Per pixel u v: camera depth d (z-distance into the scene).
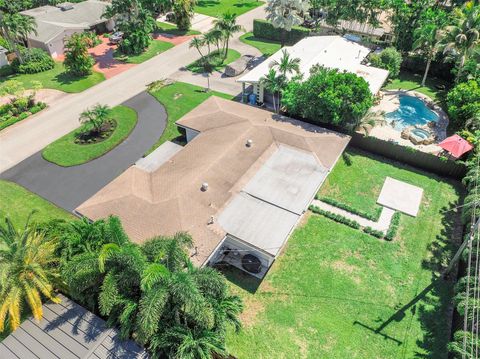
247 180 29.38
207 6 77.62
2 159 36.47
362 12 52.47
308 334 22.56
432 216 30.52
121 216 25.84
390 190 32.94
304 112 36.75
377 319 23.34
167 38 63.00
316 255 27.19
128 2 54.41
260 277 25.73
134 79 50.59
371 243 28.12
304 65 44.25
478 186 28.42
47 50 55.38
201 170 29.61
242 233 25.30
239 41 62.03
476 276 21.62
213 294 19.59
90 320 20.36
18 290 19.55
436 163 34.22
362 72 44.88
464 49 41.34
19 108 43.00
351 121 36.34
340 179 34.09
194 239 24.39
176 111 43.53
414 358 21.44
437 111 43.25
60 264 20.98
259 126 34.91
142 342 17.77
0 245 21.22
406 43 51.25
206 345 18.38
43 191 32.72
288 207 27.25
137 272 18.66
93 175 34.44
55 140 38.91
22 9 66.19
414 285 25.31
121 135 39.50
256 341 22.19
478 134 34.03
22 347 19.44
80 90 47.97
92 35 59.91
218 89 47.91
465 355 18.48
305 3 52.12
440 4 58.97
